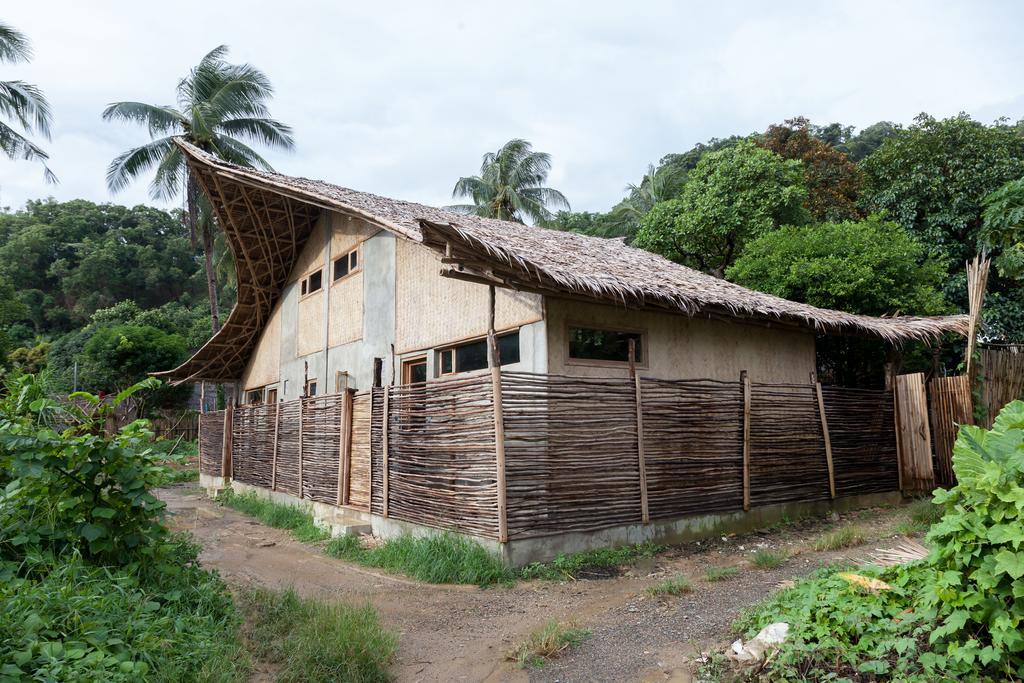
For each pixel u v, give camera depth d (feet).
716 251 60.85
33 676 9.78
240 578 22.20
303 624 15.33
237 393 60.34
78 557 13.94
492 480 21.30
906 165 51.98
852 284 40.06
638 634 15.30
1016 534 9.68
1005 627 9.71
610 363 26.22
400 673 13.92
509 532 20.84
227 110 75.15
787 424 29.14
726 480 26.66
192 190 78.02
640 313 27.48
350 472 30.99
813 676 11.19
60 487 14.85
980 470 10.84
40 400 15.69
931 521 26.05
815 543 23.47
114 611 12.63
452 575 20.93
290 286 49.39
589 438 23.02
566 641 15.03
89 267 147.95
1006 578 10.08
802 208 58.34
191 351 114.52
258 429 42.98
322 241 44.42
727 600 17.34
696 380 26.22
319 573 23.07
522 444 21.63
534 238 32.89
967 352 32.42
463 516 22.66
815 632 12.40
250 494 42.34
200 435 56.18
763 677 11.60
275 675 13.17
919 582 12.87
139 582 14.96
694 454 25.72
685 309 24.85
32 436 14.39
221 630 14.34
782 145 72.84
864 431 32.42
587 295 22.86
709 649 13.75
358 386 38.19
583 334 26.02
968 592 10.54
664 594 18.31
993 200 34.76
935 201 50.34
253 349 56.75
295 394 46.85
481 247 19.19
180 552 17.88
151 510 15.34
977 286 32.40
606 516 23.08
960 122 50.72
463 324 29.27
